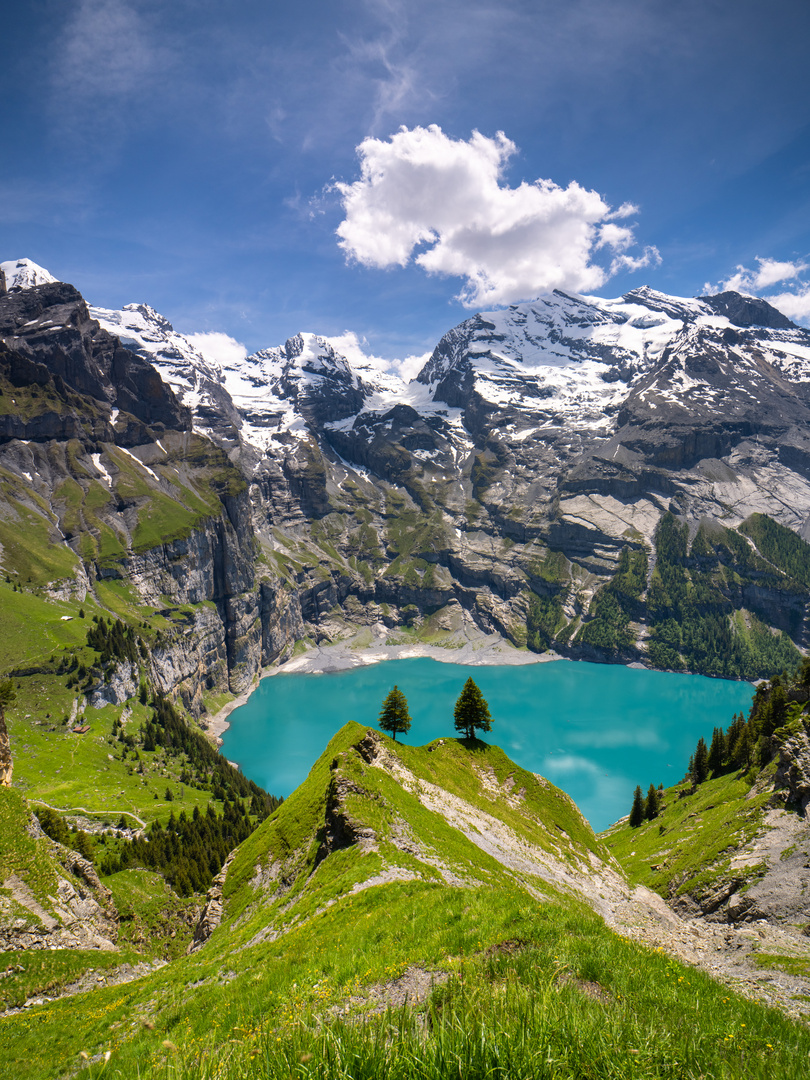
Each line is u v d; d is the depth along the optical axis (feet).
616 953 43.88
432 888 91.71
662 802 435.53
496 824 215.51
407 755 240.53
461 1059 21.74
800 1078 25.45
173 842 370.73
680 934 147.33
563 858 219.20
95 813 408.46
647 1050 25.53
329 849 156.15
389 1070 21.83
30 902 178.60
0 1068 86.17
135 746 579.48
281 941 94.27
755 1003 39.09
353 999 44.78
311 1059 23.12
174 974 103.71
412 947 54.29
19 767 466.70
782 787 238.07
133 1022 87.10
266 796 583.17
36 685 587.27
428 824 168.35
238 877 190.39
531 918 52.60
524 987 32.58
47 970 151.43
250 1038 31.96
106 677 634.02
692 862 243.19
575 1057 24.27
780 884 191.01
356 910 90.02
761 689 421.59
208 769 595.47
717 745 416.05
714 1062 26.12
